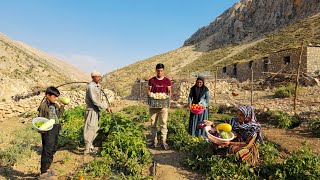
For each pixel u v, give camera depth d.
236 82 27.06
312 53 24.09
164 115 7.25
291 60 25.81
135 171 5.54
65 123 11.47
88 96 6.75
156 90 7.23
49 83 70.12
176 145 7.18
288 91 18.08
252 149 5.55
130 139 6.60
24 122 13.04
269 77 26.41
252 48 58.12
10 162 6.45
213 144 5.89
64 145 7.64
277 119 9.84
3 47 77.75
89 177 5.39
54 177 5.50
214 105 14.86
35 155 7.09
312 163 4.97
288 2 75.62
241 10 89.81
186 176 5.46
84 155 6.71
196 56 83.50
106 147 6.59
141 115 13.74
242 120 5.70
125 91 53.09
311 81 20.38
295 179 4.85
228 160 5.46
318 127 8.14
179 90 22.84
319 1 64.94
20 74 67.38
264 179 5.04
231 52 69.25
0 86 42.62
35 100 16.22
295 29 56.00
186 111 14.07
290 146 6.88
